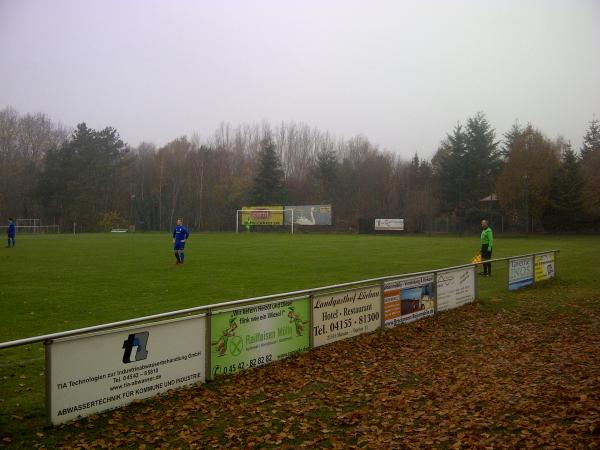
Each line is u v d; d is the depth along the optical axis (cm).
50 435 518
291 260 2459
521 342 963
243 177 8225
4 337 946
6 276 1823
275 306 789
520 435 499
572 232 6081
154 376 625
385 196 7925
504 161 6925
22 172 7788
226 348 715
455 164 6781
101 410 571
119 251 3067
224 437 517
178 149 8838
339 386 682
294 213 6544
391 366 789
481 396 622
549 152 6041
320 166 8069
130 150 9206
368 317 991
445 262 2370
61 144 8544
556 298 1509
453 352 888
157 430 534
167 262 2358
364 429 528
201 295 1412
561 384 666
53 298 1359
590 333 1034
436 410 579
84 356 555
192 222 7894
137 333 605
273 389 670
